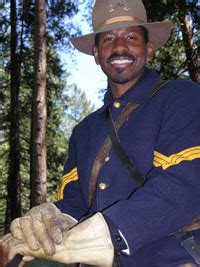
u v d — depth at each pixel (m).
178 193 1.78
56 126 18.94
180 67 12.96
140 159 2.06
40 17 11.63
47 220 1.62
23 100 18.67
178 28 12.73
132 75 2.29
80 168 2.35
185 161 1.85
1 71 18.97
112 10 2.34
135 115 2.17
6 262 1.65
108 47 2.33
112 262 1.67
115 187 2.08
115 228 1.70
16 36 17.95
